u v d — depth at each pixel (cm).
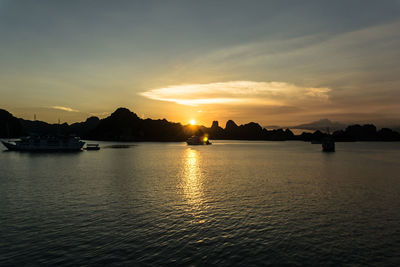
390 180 5056
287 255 1850
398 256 1836
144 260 1764
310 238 2144
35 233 2217
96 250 1906
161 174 5850
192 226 2402
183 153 14512
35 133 13650
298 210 2928
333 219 2620
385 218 2656
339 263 1739
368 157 11488
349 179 5188
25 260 1758
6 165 7594
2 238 2111
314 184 4597
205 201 3312
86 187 4219
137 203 3198
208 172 6262
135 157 11025
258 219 2614
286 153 14700
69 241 2058
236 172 6294
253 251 1906
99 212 2811
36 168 6881
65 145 13850
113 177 5356
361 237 2170
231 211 2880
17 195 3609
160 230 2297
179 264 1714
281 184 4584
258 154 13862
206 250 1917
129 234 2203
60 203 3183
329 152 15850
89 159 9800
